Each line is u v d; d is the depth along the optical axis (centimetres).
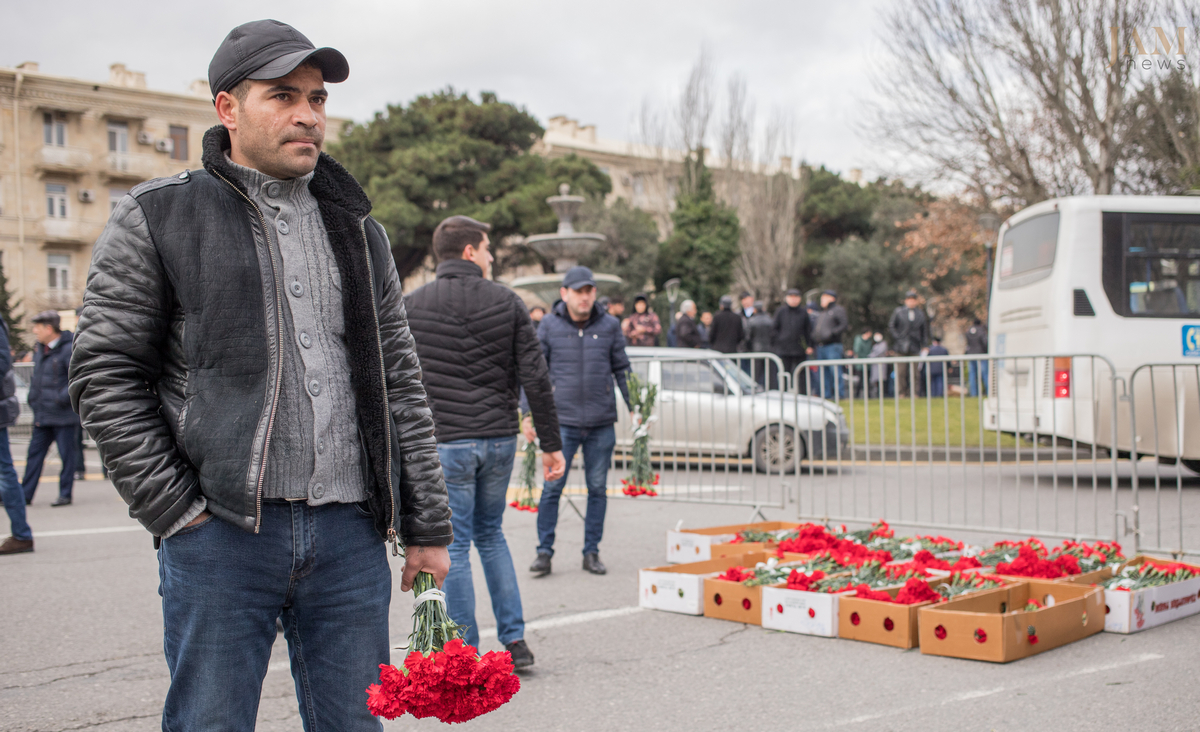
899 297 4278
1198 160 1642
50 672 433
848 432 741
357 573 205
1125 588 482
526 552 719
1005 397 692
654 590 543
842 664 430
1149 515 731
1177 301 1020
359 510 206
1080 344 1023
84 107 4241
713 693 396
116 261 185
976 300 2906
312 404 196
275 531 192
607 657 451
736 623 509
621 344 656
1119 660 423
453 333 425
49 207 4212
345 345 206
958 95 1909
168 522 184
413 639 209
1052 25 1688
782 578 520
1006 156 1888
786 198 4212
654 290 3959
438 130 3966
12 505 714
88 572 647
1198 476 767
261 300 192
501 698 194
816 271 4709
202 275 188
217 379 188
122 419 182
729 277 3897
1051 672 409
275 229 198
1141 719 351
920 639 444
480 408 424
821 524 713
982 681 400
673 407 824
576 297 633
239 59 196
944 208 2645
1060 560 532
